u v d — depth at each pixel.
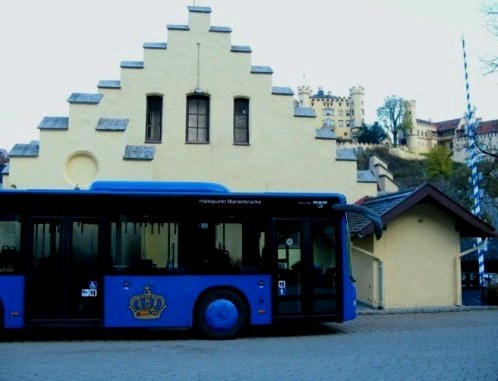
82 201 12.22
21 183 17.28
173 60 20.16
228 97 20.27
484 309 17.92
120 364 9.12
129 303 12.06
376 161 33.16
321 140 20.44
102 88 19.81
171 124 19.94
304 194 12.97
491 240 28.55
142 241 12.28
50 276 11.93
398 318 16.08
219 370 8.58
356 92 147.50
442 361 9.32
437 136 137.50
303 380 7.83
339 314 12.77
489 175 28.80
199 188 12.83
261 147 20.23
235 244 12.59
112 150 17.66
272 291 12.52
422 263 18.14
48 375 8.19
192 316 12.25
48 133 17.50
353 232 17.31
